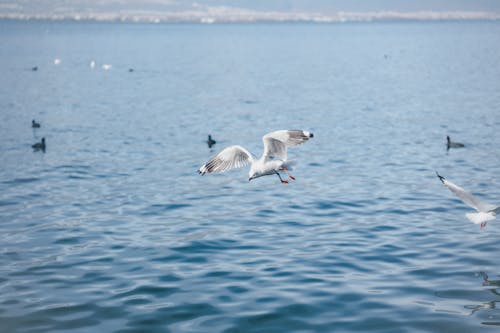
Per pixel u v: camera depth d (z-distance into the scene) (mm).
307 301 16859
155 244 22156
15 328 15602
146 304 16891
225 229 23953
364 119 55531
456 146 41094
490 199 27641
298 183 31969
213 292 17609
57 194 30391
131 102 70750
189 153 41344
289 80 95750
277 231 23547
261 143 44594
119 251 21469
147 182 33000
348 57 154625
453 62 130750
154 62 142125
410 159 37719
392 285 17875
